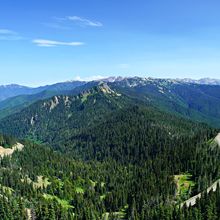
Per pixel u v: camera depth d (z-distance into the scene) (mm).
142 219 194375
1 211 193500
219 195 184125
